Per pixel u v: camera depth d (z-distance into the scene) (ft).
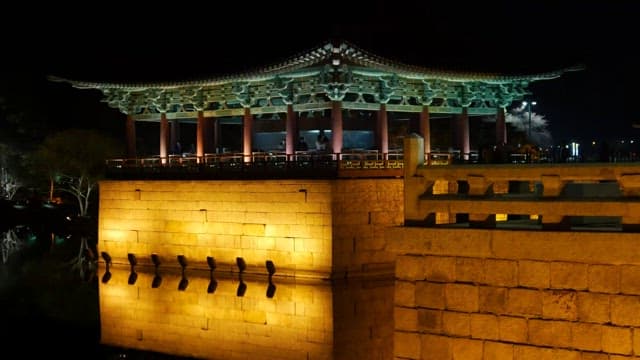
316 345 128.06
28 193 333.42
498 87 169.37
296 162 138.31
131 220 159.84
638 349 51.47
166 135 172.04
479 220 58.44
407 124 197.06
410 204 60.95
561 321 54.03
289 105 149.89
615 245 51.88
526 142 242.78
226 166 147.23
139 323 151.23
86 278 192.24
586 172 54.95
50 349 137.28
